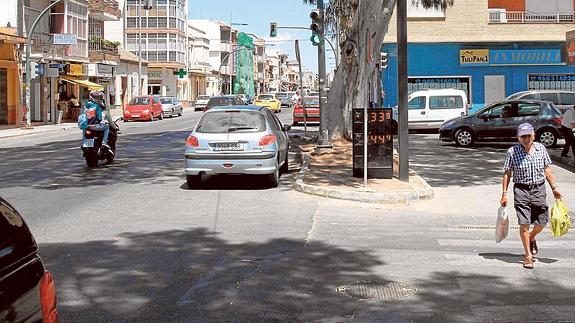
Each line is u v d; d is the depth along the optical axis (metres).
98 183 13.96
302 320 5.35
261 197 12.14
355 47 19.62
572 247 8.11
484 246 8.17
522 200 7.18
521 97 27.34
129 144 24.27
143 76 66.75
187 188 13.29
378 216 10.31
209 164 12.87
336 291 6.18
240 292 6.14
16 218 2.91
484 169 16.58
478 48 35.59
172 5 77.69
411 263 7.27
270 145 13.05
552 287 6.29
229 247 8.04
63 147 23.55
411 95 29.97
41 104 42.56
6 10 38.38
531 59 35.69
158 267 7.05
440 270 6.96
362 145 13.87
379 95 27.42
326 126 18.92
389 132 13.80
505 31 35.62
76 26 45.28
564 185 13.98
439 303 5.79
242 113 13.28
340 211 10.73
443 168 16.78
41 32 41.59
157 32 77.56
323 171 15.05
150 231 8.99
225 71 107.56
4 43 37.09
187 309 5.63
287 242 8.33
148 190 12.98
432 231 9.14
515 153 7.26
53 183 13.93
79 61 45.94
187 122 43.56
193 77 89.38
